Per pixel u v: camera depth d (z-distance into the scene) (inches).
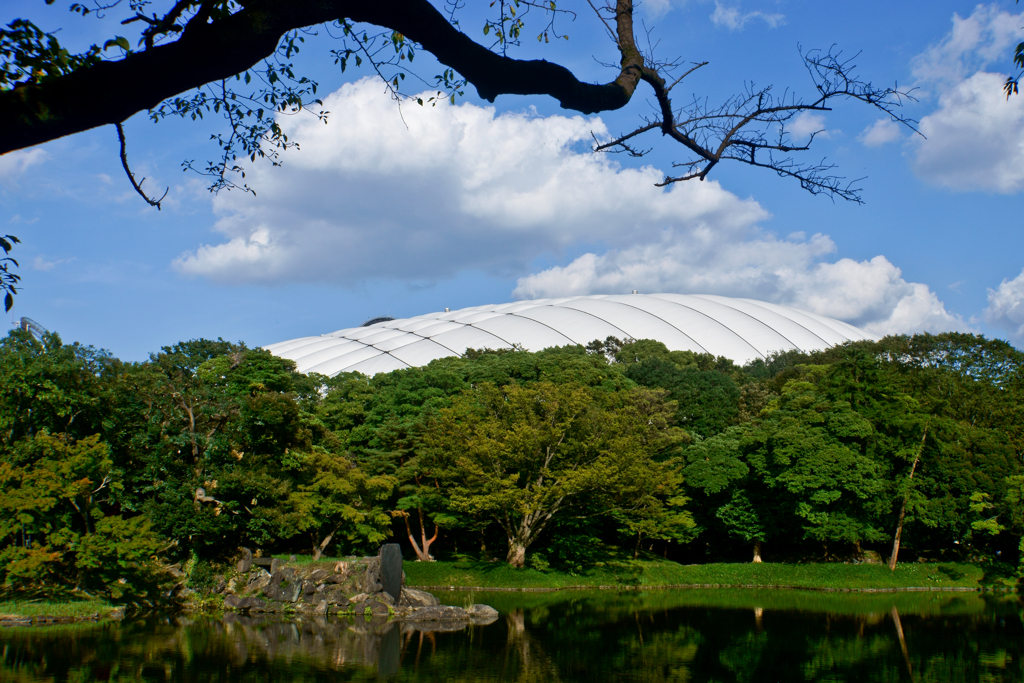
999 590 1541.6
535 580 1572.3
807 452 1615.4
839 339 3954.2
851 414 1652.3
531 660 780.6
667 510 1768.0
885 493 1662.2
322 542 1556.3
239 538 1323.8
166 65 149.5
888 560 1808.6
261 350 1585.9
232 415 1309.1
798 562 1791.3
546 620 1091.3
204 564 1207.6
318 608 1127.6
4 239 218.8
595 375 1994.3
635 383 2087.8
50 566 1070.4
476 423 1608.0
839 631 986.7
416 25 167.2
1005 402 1888.5
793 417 1715.1
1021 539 1546.5
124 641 864.3
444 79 265.3
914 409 1699.1
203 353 1828.2
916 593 1498.5
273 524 1247.5
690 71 208.7
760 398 2127.2
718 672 730.2
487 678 695.1
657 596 1428.4
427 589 1526.8
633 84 198.1
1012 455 1689.2
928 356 2186.3
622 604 1293.1
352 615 1115.3
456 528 1861.5
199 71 153.2
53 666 721.6
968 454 1676.9
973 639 924.6
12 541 1078.4
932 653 829.2
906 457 1663.4
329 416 1879.9
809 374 2105.1
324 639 901.8
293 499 1338.6
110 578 1101.1
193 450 1253.1
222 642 868.0
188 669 716.0
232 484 1219.2
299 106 299.0
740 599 1380.4
